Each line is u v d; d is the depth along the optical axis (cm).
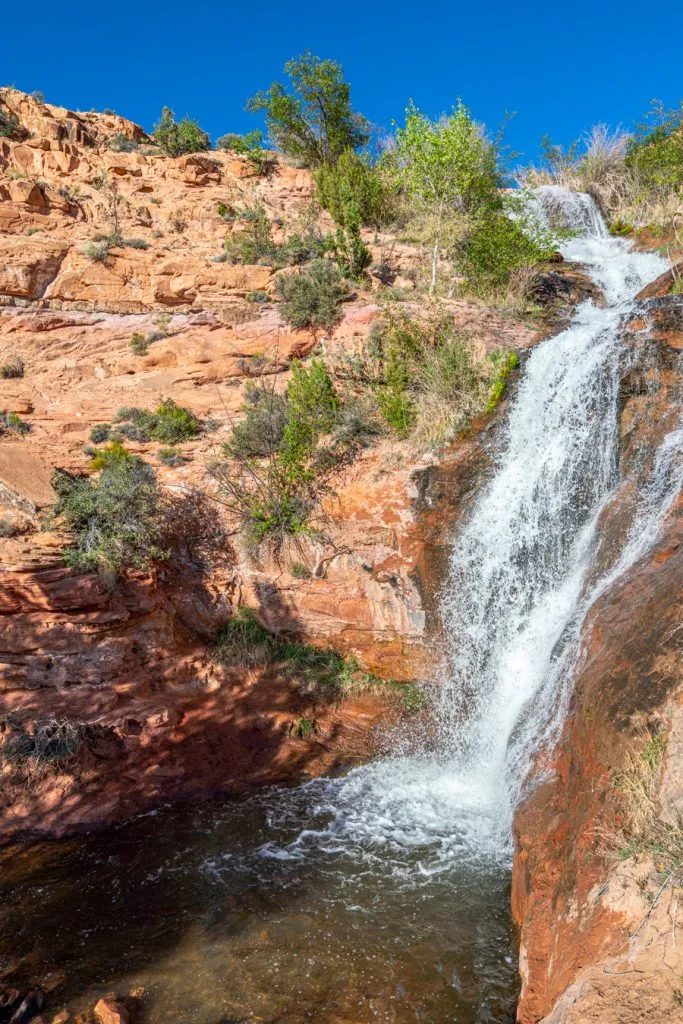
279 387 1460
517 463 1138
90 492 1092
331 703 1039
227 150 2545
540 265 1877
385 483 1166
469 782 907
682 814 450
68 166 1992
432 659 1038
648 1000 381
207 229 1962
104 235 1759
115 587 1001
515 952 595
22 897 699
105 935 642
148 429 1356
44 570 952
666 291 1502
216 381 1509
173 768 897
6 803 823
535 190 2548
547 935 514
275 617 1106
